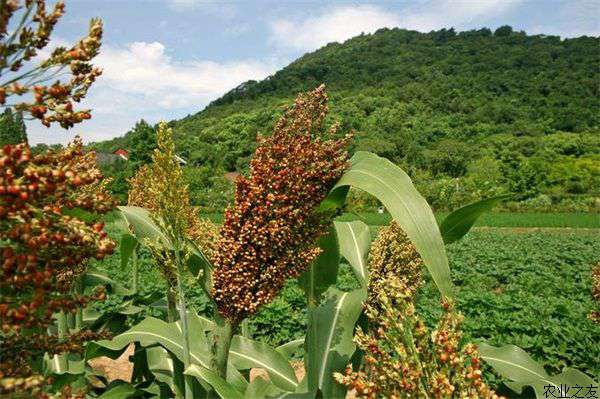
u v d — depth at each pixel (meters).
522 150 84.19
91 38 1.45
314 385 3.07
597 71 117.88
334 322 3.19
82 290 5.08
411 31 176.88
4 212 1.31
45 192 1.36
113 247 1.48
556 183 70.38
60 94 1.40
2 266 1.37
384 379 2.01
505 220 48.38
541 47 139.25
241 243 2.42
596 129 94.44
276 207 2.39
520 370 3.37
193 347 3.13
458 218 2.82
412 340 2.03
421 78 133.38
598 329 8.62
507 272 16.81
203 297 10.12
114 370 6.84
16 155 1.31
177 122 131.88
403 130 98.75
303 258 2.49
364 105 110.19
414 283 3.26
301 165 2.39
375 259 3.19
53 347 1.63
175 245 2.58
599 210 58.44
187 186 2.56
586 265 18.72
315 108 2.52
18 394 1.33
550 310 10.06
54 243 1.39
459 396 1.99
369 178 2.38
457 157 77.38
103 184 2.49
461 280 15.85
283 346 4.45
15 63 1.43
